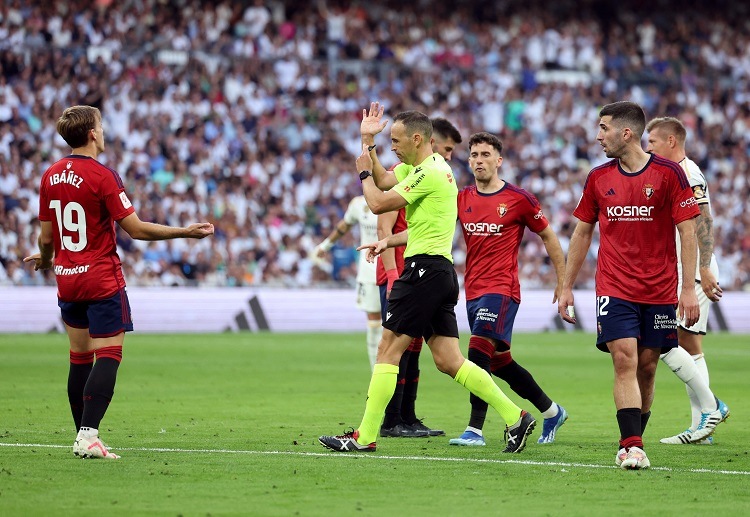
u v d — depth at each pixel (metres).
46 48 99.81
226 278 91.94
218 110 105.19
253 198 99.62
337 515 19.97
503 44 128.38
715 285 30.30
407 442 30.44
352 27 122.00
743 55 137.75
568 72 128.75
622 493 22.38
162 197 95.00
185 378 49.41
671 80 130.50
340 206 103.69
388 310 27.86
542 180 114.75
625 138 26.03
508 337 30.62
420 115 28.33
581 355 66.25
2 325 77.94
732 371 56.69
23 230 87.31
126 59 104.75
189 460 25.84
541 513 20.33
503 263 31.00
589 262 103.12
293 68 113.19
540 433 33.31
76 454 25.88
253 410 37.59
